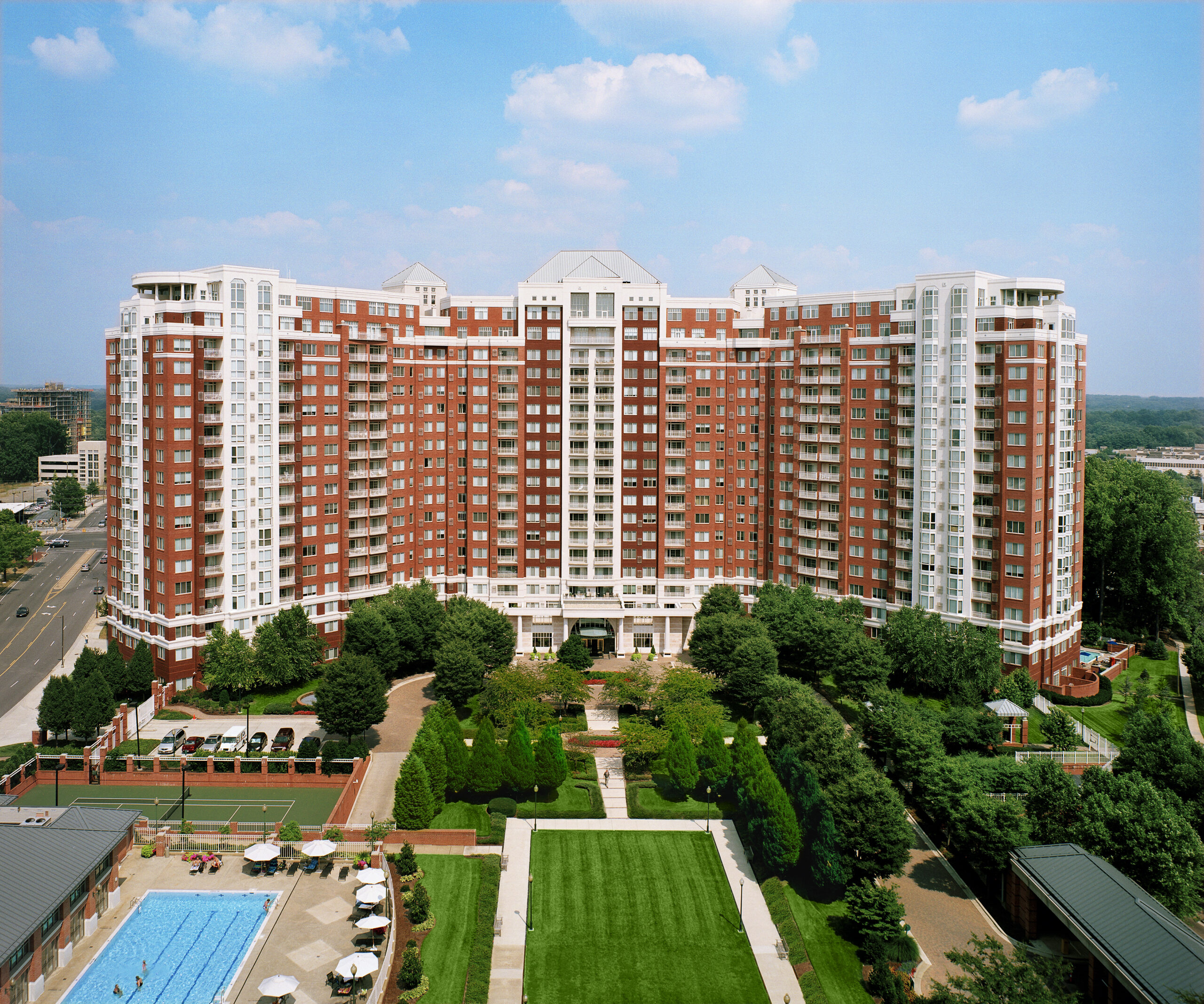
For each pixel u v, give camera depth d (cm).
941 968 7875
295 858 9344
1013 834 8588
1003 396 14225
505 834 10200
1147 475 18788
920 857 9762
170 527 13812
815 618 14675
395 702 14325
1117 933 7231
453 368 17012
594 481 17200
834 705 14088
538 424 17100
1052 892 7875
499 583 17225
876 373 15725
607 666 16475
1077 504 15300
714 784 10825
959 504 14762
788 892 9088
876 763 11294
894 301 15550
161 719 13212
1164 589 17650
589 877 9369
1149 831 8500
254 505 14700
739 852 9938
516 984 7631
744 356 17188
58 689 11919
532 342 17000
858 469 16025
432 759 10394
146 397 14012
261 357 14675
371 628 14525
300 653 14275
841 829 8894
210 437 14238
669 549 17300
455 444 17088
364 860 9225
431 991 7425
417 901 8388
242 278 14400
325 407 15525
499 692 12788
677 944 8256
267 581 14950
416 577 17088
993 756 11562
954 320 14712
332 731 11738
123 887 8781
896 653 14262
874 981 7531
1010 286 14325
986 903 8831
